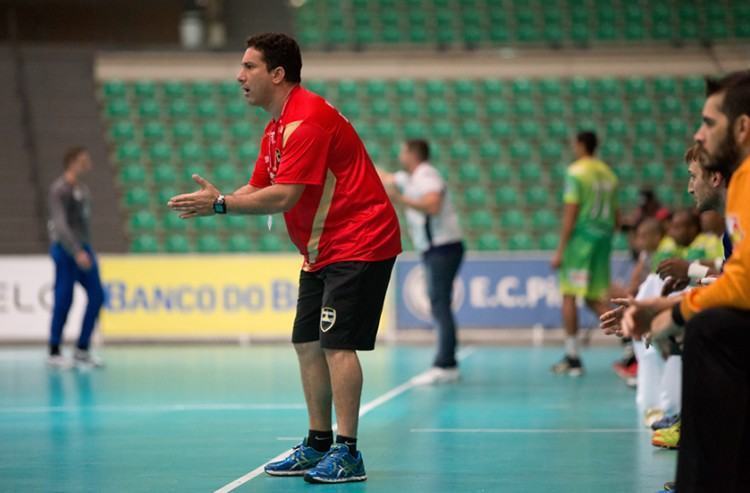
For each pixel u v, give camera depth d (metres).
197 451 16.83
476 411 21.80
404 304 42.16
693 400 9.94
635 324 10.45
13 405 23.25
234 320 42.19
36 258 41.75
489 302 42.22
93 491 13.55
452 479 14.26
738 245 9.77
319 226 14.05
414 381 27.31
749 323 9.79
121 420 20.69
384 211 14.21
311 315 14.60
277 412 21.83
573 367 29.88
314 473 13.92
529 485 13.82
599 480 14.21
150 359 35.38
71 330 41.88
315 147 13.63
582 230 29.64
